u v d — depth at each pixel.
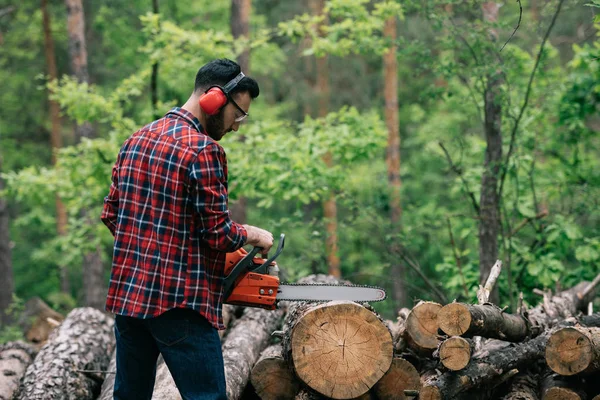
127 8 12.68
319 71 14.83
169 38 7.66
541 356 3.49
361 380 3.22
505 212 6.09
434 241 9.20
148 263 2.56
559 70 7.23
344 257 12.41
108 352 4.82
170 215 2.56
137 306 2.55
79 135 10.45
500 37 6.15
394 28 10.83
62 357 4.30
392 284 9.48
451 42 5.72
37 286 17.28
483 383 3.28
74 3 10.35
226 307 5.09
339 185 7.17
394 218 10.15
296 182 6.82
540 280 6.04
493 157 5.82
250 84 2.72
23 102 16.20
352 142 7.01
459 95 6.33
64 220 13.97
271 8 17.25
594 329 3.33
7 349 4.88
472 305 3.29
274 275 2.84
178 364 2.60
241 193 7.14
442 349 3.16
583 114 7.05
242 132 7.37
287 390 3.53
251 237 2.74
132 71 14.20
